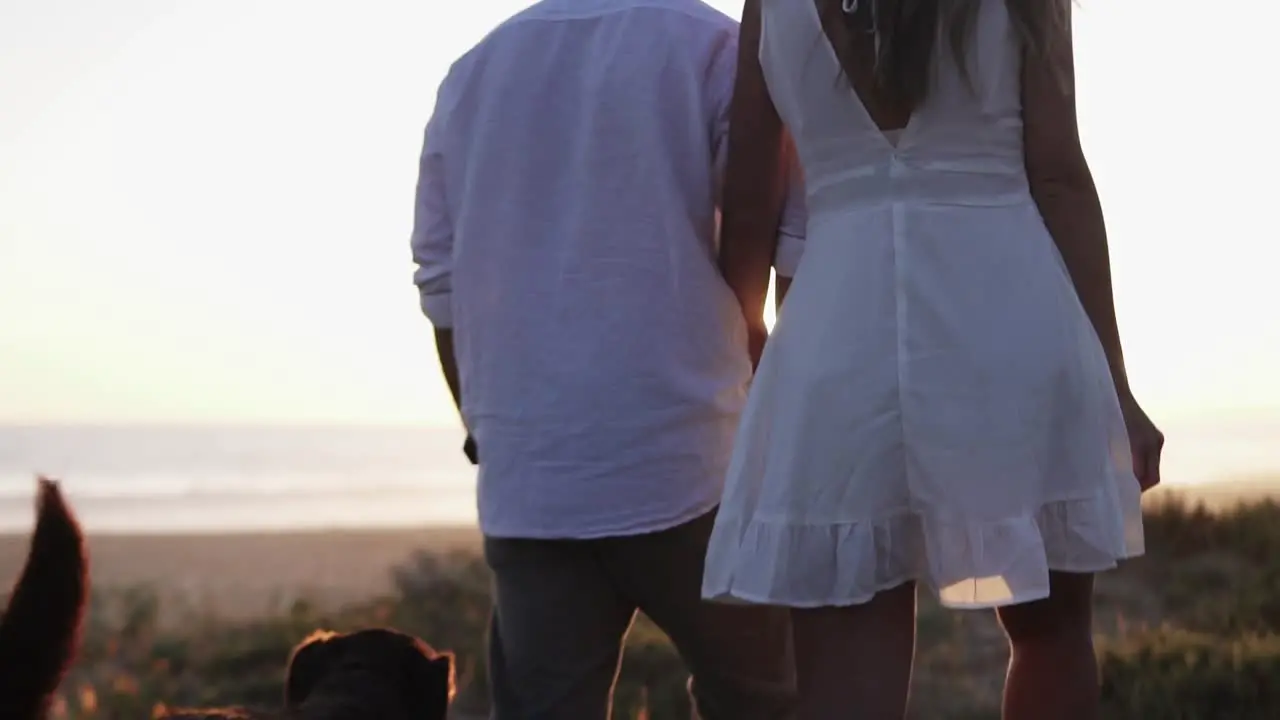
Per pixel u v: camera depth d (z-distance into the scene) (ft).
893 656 7.50
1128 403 7.75
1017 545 7.16
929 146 7.39
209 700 23.32
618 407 9.47
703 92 9.50
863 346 7.41
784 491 7.50
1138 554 7.63
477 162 9.82
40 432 267.59
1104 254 7.57
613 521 9.51
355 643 12.53
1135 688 20.26
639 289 9.46
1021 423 7.25
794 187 8.86
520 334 9.62
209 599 40.40
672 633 9.93
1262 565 32.81
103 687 24.48
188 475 177.17
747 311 9.13
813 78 7.63
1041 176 7.56
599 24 9.61
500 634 10.16
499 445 9.73
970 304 7.33
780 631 10.02
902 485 7.40
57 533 9.39
